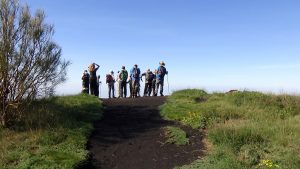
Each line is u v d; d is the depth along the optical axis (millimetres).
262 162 11406
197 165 11773
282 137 13219
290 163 11203
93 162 12438
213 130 14289
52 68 15211
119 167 12156
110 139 14430
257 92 20422
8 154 12461
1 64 14461
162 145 13773
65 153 12461
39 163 11727
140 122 16625
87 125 15367
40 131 14125
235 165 11086
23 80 14773
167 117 17078
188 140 14023
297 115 16953
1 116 14805
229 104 18500
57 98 18359
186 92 21891
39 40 14836
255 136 13227
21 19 14664
